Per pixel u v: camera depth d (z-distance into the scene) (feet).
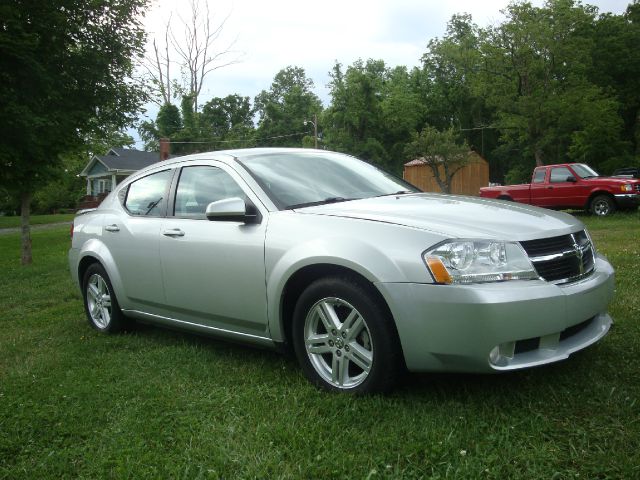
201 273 13.57
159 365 13.88
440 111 199.72
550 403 10.14
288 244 11.73
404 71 210.38
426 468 8.36
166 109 169.48
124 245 16.06
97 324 18.02
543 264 10.44
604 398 10.18
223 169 14.06
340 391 11.14
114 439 9.93
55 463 9.27
